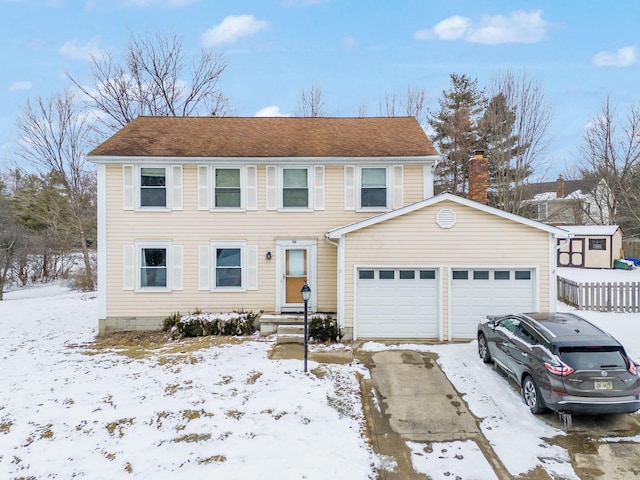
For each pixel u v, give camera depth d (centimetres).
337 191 1380
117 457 586
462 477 551
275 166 1373
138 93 2714
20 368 969
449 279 1173
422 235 1178
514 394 797
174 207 1357
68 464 570
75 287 2925
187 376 885
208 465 565
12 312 1786
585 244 2805
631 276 2342
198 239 1366
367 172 1391
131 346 1187
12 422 680
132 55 2661
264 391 797
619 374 643
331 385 839
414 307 1191
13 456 587
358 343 1151
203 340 1212
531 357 727
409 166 1380
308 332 1175
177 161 1340
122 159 1322
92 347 1183
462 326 1179
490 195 2739
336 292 1377
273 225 1378
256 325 1352
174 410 719
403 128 1579
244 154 1348
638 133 3138
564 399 649
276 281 1377
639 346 1033
